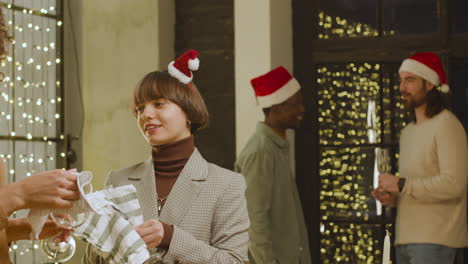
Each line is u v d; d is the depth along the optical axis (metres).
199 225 2.00
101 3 4.36
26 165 4.02
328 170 4.71
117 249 1.67
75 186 1.40
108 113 4.34
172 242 1.85
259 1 4.33
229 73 4.63
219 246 2.00
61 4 4.28
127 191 1.77
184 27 4.70
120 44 4.38
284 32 4.54
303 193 4.71
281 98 4.05
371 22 4.67
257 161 3.81
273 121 4.09
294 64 4.73
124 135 4.33
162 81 2.06
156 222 1.82
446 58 4.53
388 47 4.62
